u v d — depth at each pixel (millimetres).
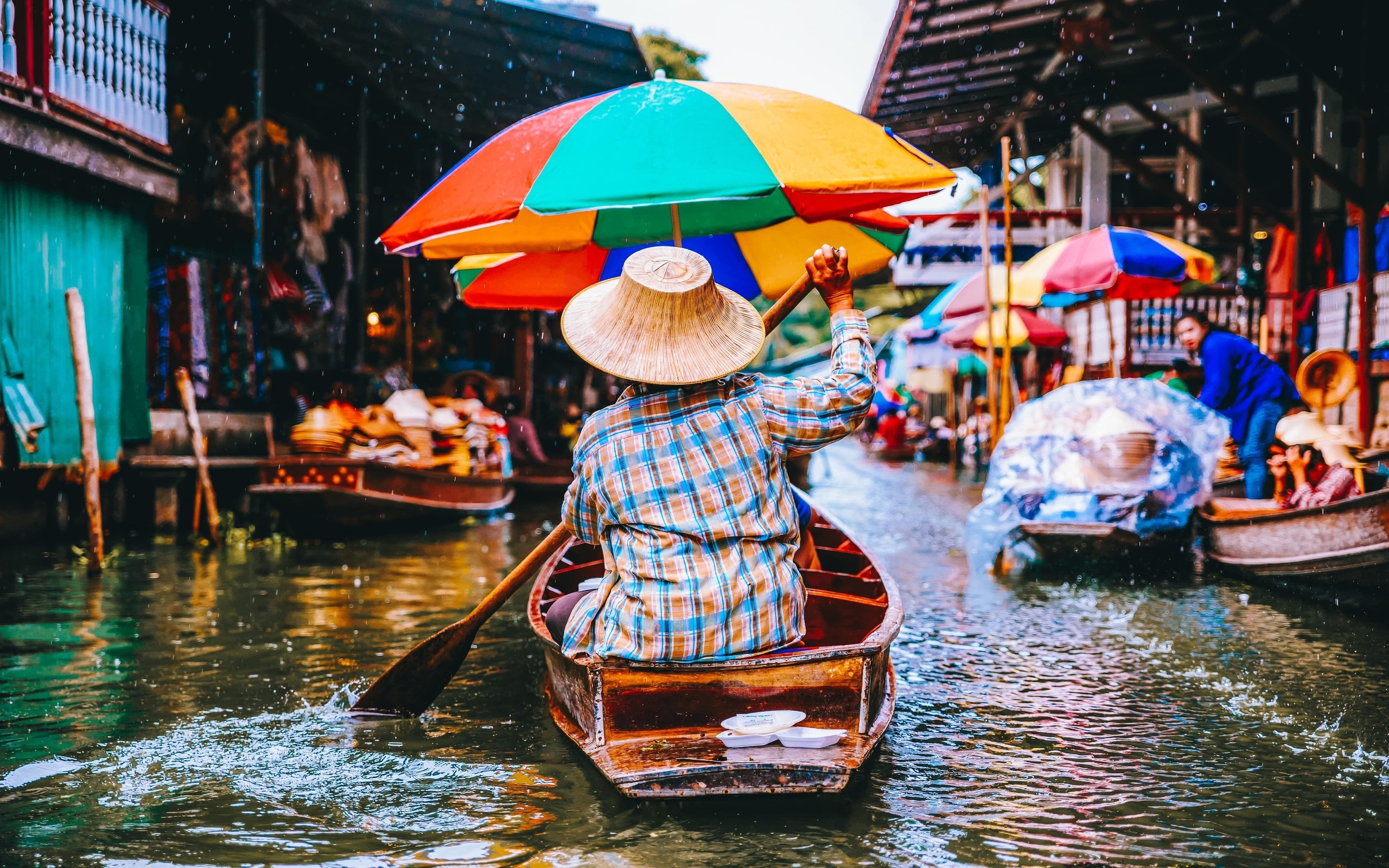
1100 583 7180
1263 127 9867
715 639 3061
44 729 3848
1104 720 3996
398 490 10273
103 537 9070
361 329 14102
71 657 5012
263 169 12305
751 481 3111
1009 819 2992
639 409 3129
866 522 11320
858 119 4055
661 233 4980
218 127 11656
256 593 6852
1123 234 10945
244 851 2740
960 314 13727
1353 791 3246
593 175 3734
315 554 8891
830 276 3434
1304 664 4875
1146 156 16750
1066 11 11562
